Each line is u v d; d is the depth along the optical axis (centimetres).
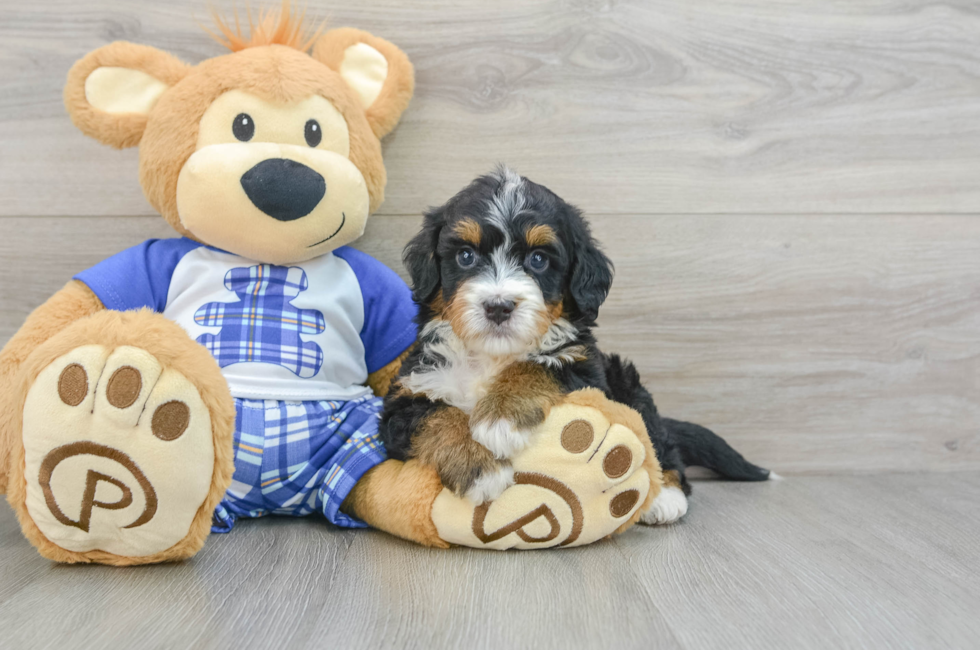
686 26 259
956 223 271
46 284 252
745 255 266
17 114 246
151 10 245
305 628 136
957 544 194
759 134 264
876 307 271
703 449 250
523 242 183
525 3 254
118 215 252
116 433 152
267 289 212
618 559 178
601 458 177
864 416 274
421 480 182
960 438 272
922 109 268
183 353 157
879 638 137
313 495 207
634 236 263
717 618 144
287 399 205
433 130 256
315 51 231
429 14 252
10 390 177
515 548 185
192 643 129
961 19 266
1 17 243
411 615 142
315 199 201
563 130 259
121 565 168
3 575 161
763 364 270
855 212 268
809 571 172
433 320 199
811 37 263
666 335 266
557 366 188
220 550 181
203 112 203
